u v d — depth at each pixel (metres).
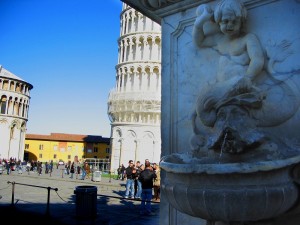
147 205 8.70
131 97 46.38
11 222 7.61
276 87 2.66
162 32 3.68
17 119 61.97
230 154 2.29
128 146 45.69
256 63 2.72
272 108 2.58
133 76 48.25
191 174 2.04
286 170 2.03
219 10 2.81
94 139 79.88
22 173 35.12
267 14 2.86
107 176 32.47
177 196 2.12
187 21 3.45
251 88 2.42
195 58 3.29
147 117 46.34
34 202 10.89
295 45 2.68
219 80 2.97
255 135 2.23
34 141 76.12
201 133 3.02
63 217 8.17
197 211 2.05
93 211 7.97
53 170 45.31
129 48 49.25
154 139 45.66
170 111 3.43
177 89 3.41
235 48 2.89
